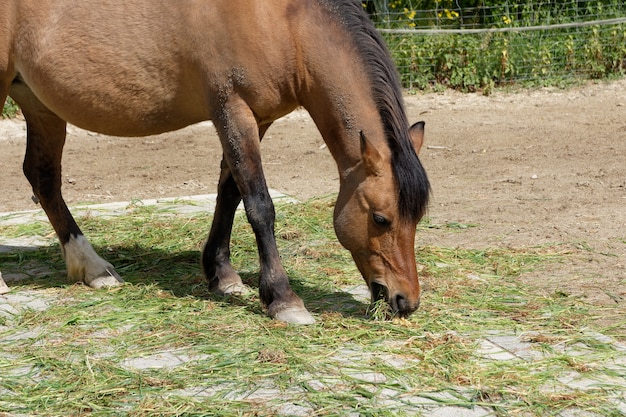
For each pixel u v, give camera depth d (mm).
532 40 12953
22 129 10883
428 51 12789
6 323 4461
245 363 3859
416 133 4383
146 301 4770
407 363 3875
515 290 4961
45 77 4738
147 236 6184
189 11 4395
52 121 5184
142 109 4660
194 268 5500
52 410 3447
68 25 4633
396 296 4203
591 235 6168
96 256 5180
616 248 5848
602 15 13375
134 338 4191
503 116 11320
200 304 4715
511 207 7074
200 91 4520
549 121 10891
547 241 6051
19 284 5203
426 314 4516
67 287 5070
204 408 3430
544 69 12789
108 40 4570
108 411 3428
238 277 5066
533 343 4121
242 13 4281
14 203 7629
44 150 5250
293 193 7809
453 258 5656
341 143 4332
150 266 5551
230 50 4305
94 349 4059
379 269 4246
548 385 3639
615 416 3371
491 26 13500
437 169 8758
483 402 3486
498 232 6324
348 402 3484
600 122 10656
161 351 4043
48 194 5258
